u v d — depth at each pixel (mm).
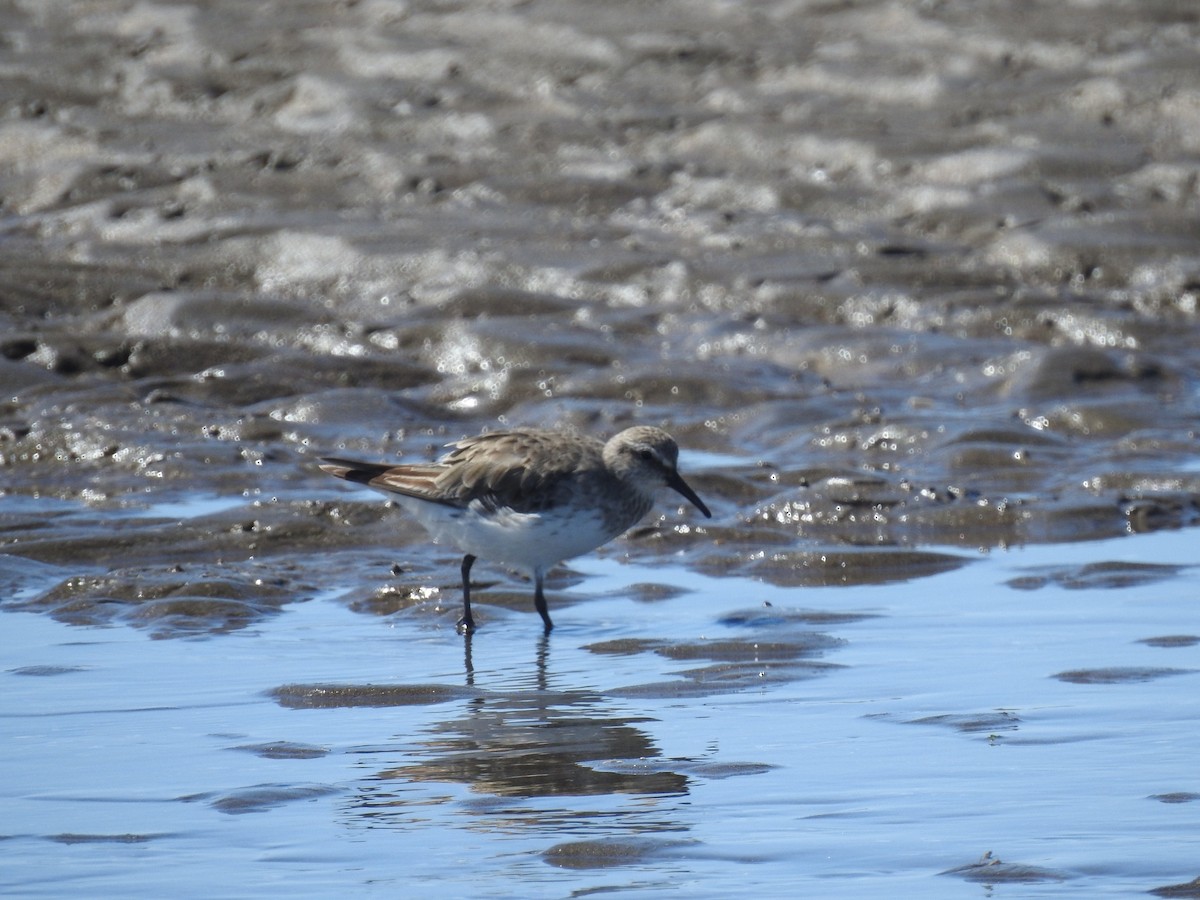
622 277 20953
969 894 6445
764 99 28734
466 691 9539
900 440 15547
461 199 24750
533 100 29500
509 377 17484
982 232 22469
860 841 7027
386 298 21031
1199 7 32344
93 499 14141
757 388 17266
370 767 8180
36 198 25531
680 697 9328
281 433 15992
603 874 6746
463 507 11188
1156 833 7023
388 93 29672
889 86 28750
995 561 12438
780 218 23109
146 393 16891
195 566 12273
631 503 11469
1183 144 25516
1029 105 27562
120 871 6867
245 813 7535
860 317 19953
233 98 30406
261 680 9797
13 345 17672
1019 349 18141
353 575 12250
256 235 22594
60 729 8828
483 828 7293
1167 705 8859
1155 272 20734
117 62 32750
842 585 11953
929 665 9820
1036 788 7617
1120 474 14312
